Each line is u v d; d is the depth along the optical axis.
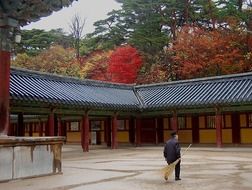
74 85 33.31
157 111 37.16
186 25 49.19
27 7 14.48
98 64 55.38
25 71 28.97
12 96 24.14
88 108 31.23
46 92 27.75
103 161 22.14
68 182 13.09
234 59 43.31
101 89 36.19
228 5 48.47
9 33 14.89
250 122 33.19
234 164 19.11
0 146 12.91
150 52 54.03
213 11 50.31
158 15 55.00
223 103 30.80
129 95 38.25
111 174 15.48
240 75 33.16
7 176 13.09
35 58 58.50
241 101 29.69
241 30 43.84
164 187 11.80
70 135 45.00
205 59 45.03
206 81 35.28
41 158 14.59
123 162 21.19
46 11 15.14
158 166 18.66
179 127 37.47
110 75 49.97
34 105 27.42
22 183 12.84
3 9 14.41
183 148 33.41
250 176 14.21
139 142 37.78
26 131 48.31
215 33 44.91
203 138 35.84
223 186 11.76
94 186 12.16
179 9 53.88
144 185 12.28
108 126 37.94
